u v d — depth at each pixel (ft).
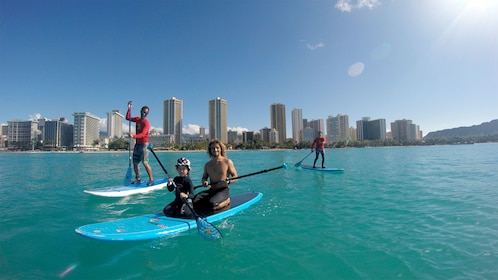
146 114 27.22
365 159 83.76
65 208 19.72
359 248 11.89
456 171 42.09
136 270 10.26
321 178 35.17
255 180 33.53
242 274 9.82
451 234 13.32
